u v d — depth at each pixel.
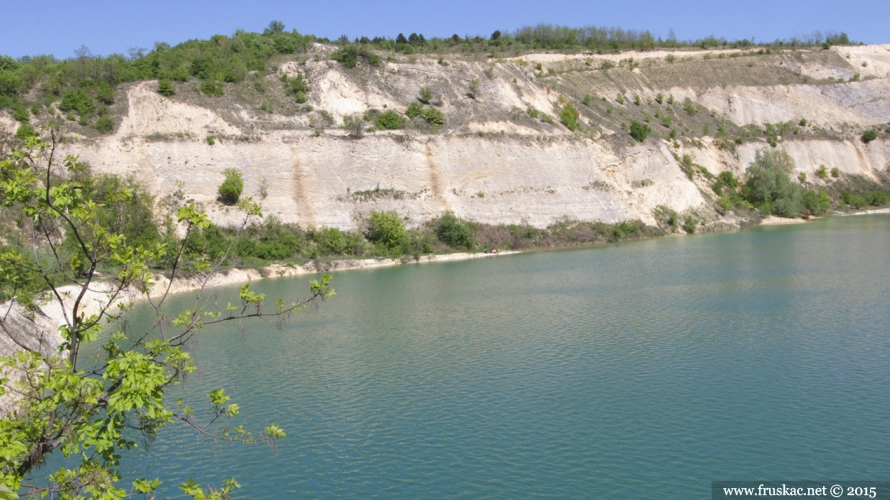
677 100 103.25
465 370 28.97
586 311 38.72
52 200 12.13
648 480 19.36
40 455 11.01
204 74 67.31
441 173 68.69
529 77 86.75
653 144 81.94
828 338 31.31
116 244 12.72
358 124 66.19
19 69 65.00
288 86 70.25
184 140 60.16
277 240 57.66
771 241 65.62
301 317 39.75
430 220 66.31
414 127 70.44
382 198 65.19
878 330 32.22
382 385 27.55
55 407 11.22
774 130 99.19
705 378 26.83
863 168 98.69
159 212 55.12
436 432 22.98
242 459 21.48
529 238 69.06
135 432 23.45
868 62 116.38
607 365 28.84
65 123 57.66
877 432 21.73
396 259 60.19
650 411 23.91
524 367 29.05
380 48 91.69
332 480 20.02
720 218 81.12
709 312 37.19
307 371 29.59
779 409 23.66
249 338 35.19
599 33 125.44
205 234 53.94
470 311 39.97
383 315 39.69
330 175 64.06
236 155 61.19
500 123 74.31
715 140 92.94
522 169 72.06
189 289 46.41
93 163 55.56
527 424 23.30
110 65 63.78
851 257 53.44
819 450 20.75
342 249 59.78
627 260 57.38
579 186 74.25
